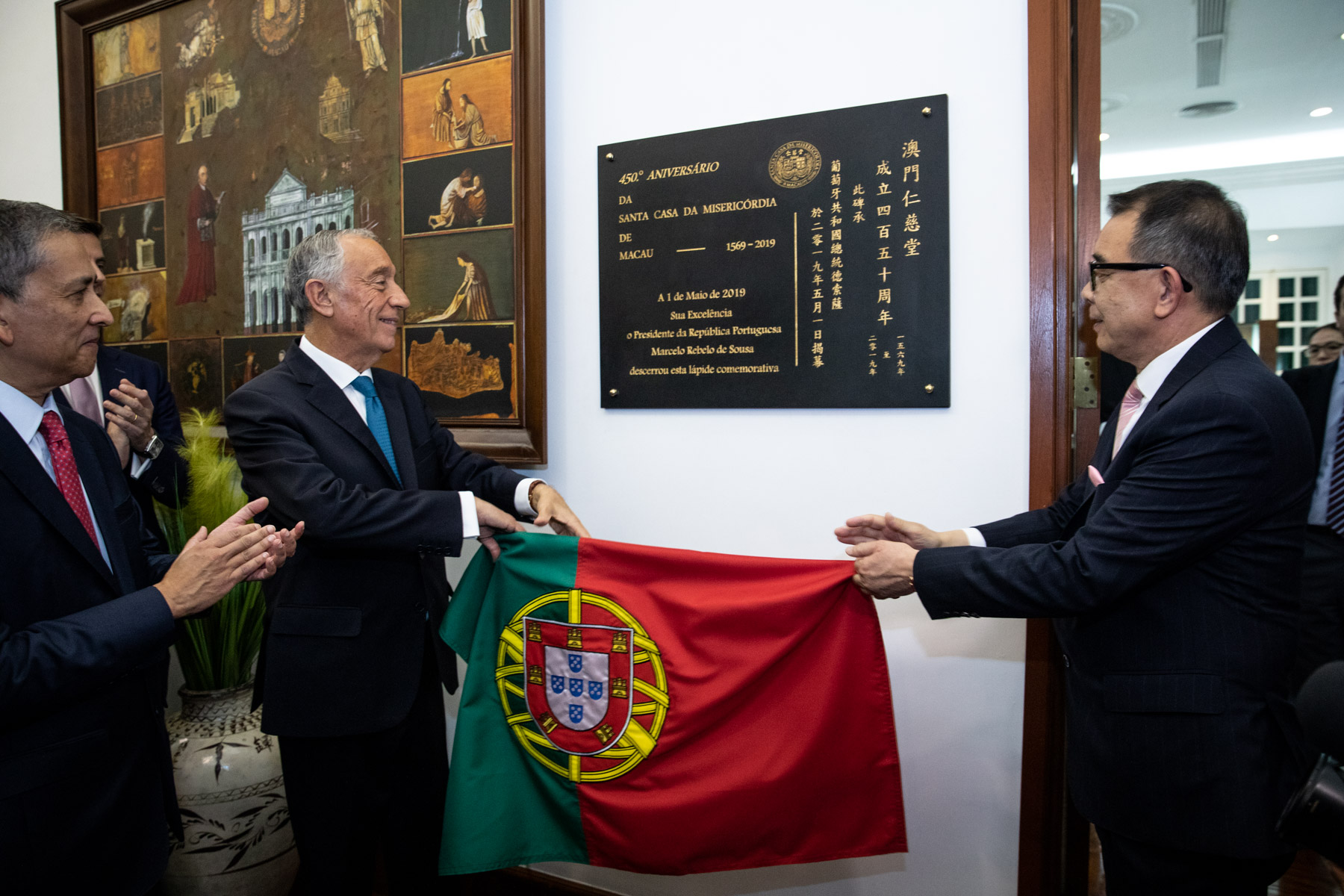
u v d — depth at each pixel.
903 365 1.48
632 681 1.28
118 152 2.41
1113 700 1.01
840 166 1.51
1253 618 0.96
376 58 1.94
